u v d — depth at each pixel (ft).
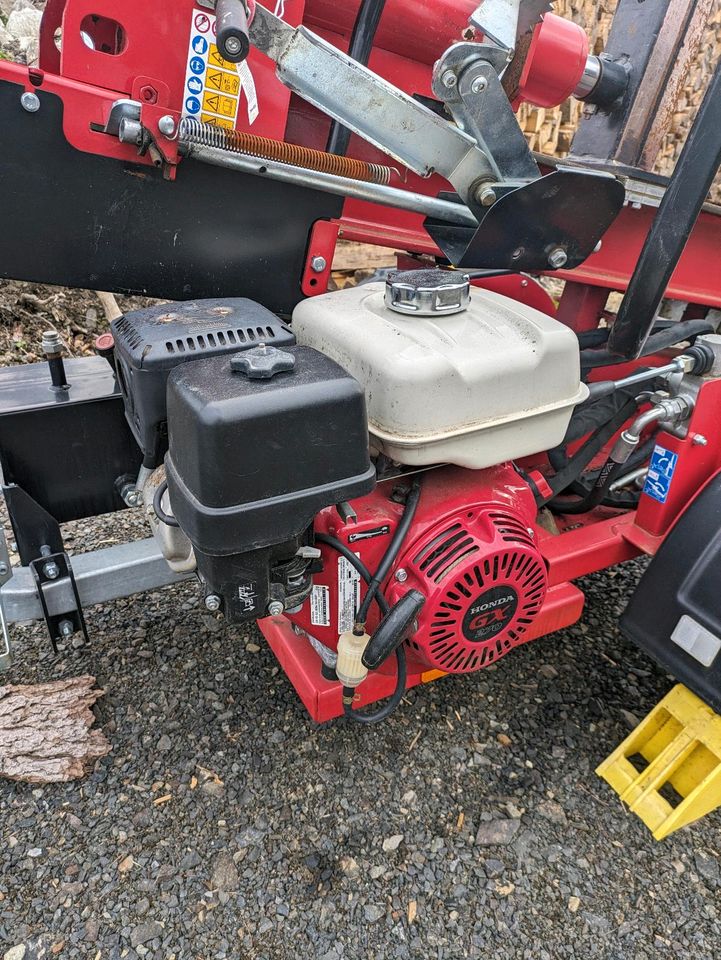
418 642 3.95
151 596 6.41
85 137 3.75
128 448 4.72
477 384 3.59
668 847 4.67
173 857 4.41
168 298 4.39
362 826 4.65
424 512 3.97
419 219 4.93
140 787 4.80
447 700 5.57
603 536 5.39
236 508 3.07
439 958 4.00
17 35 12.64
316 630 4.21
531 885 4.39
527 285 5.64
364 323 3.84
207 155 3.89
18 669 5.58
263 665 5.74
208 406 2.92
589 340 5.31
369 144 4.81
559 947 4.10
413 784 4.93
